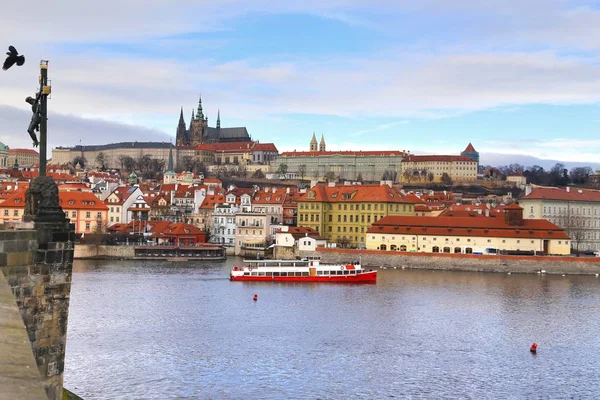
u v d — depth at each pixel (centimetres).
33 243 4047
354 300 15288
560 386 8531
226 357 9562
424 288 17712
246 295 15825
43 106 4316
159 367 8906
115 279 18262
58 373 4247
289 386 8262
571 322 12769
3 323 1944
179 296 15250
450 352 10194
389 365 9362
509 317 13212
